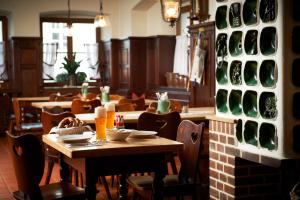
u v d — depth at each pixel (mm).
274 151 3318
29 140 2893
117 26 11258
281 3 3191
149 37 10414
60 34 11406
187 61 9266
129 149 2928
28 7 10578
